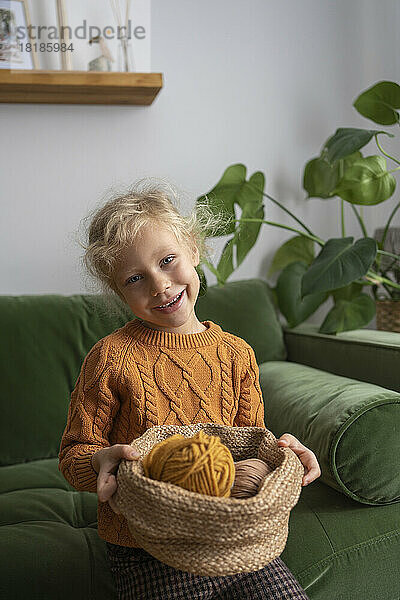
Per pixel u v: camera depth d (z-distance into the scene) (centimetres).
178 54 208
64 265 203
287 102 217
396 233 194
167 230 106
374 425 116
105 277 112
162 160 209
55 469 153
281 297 200
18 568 105
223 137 213
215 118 212
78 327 174
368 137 165
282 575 97
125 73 184
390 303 186
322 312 227
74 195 203
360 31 220
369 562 112
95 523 126
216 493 78
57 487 145
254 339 184
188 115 210
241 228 192
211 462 78
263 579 95
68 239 203
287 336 193
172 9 206
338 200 223
